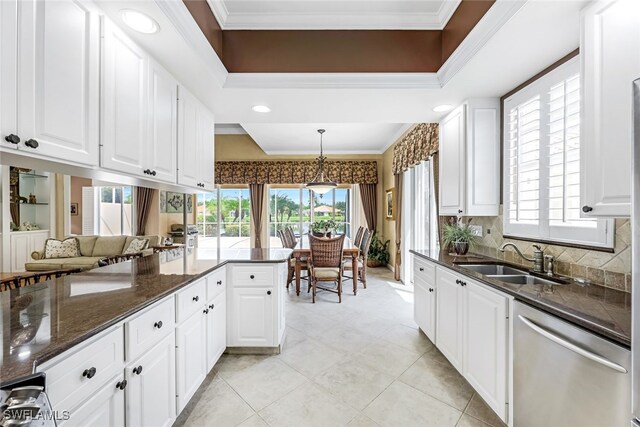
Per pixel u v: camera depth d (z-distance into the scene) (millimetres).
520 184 2188
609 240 1544
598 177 1246
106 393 1065
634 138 877
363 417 1767
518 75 2018
